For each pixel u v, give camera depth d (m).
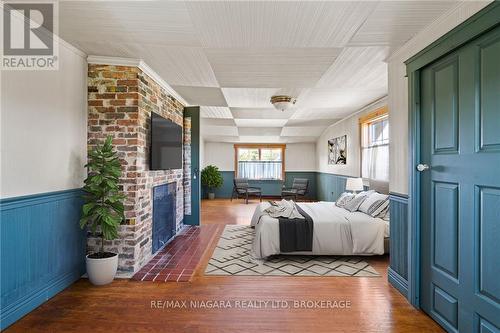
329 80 3.58
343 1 1.83
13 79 2.04
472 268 1.74
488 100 1.62
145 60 2.95
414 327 2.03
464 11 1.78
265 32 2.29
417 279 2.31
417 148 2.32
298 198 9.56
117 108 2.94
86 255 2.91
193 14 2.02
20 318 2.08
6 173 1.98
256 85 3.85
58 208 2.49
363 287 2.68
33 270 2.22
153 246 3.49
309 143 9.73
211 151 9.81
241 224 5.41
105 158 2.73
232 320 2.08
